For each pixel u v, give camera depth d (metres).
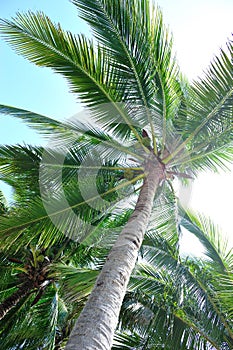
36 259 8.40
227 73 6.54
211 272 8.08
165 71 7.24
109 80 7.07
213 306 7.42
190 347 6.91
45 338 8.25
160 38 7.08
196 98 6.89
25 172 7.30
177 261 7.57
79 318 3.68
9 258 8.58
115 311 3.87
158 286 7.59
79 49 6.95
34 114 7.05
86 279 7.06
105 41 6.83
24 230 7.08
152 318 7.08
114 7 6.73
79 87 7.12
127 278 4.46
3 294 9.30
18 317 8.70
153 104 7.33
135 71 6.98
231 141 7.20
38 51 6.99
